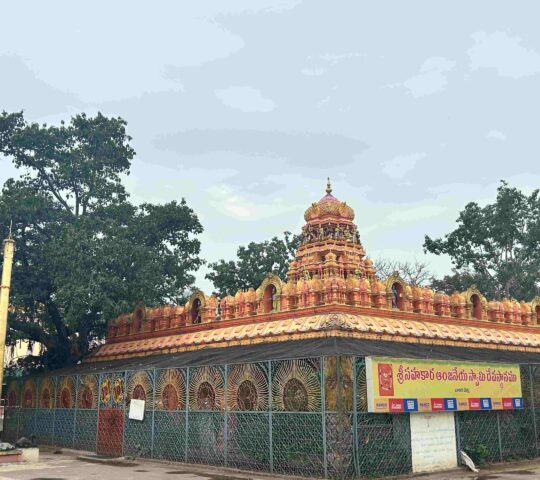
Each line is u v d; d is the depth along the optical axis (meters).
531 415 21.16
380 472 16.42
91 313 30.52
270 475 17.03
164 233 34.09
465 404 18.53
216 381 19.78
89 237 28.61
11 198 29.70
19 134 32.69
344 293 21.08
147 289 28.59
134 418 22.23
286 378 17.64
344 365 16.84
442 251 48.25
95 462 21.39
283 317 22.09
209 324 25.03
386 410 16.50
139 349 27.53
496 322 26.03
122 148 35.12
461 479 16.48
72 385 26.50
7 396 31.61
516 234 45.38
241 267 44.38
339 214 27.67
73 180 34.22
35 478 17.14
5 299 23.17
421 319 23.06
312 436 16.44
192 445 19.94
